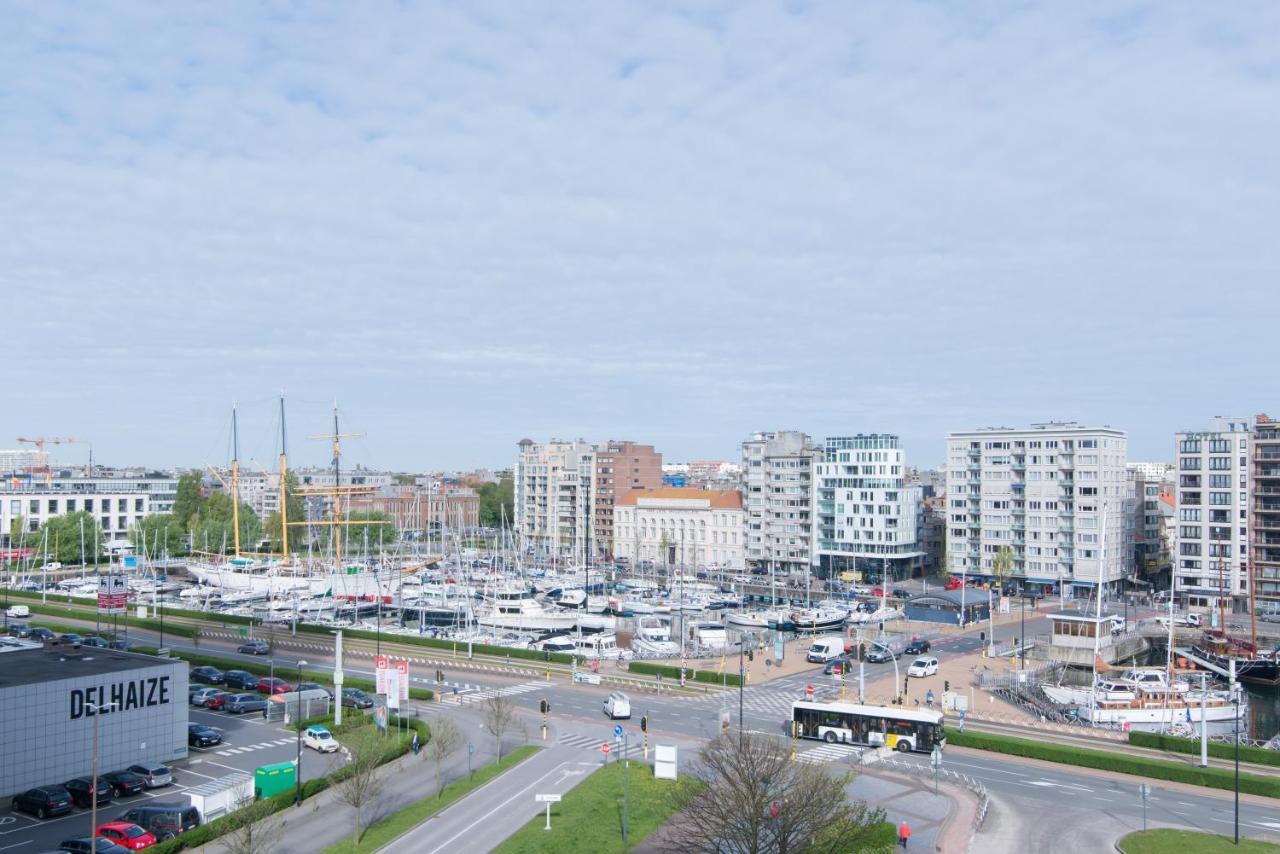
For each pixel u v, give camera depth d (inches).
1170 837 2746.1
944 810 3031.5
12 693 3125.0
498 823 2876.5
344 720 4163.4
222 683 4869.6
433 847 2682.1
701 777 2746.1
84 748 3297.2
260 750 3725.4
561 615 7135.8
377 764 3272.6
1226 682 5895.7
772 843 2356.1
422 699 4645.7
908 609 7618.1
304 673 5167.3
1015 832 2851.9
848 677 5270.7
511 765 3508.9
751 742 2743.6
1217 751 3688.5
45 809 2962.6
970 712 4431.6
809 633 6963.6
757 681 5152.6
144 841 2691.9
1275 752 3565.5
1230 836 2792.8
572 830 2780.5
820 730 3907.5
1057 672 5595.5
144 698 3469.5
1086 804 3132.4
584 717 4313.5
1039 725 4197.8
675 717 4318.4
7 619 6781.5
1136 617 7721.5
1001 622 7396.7
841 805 2581.2
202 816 2920.8
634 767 3442.4
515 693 4849.9
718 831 2369.6
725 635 6097.4
